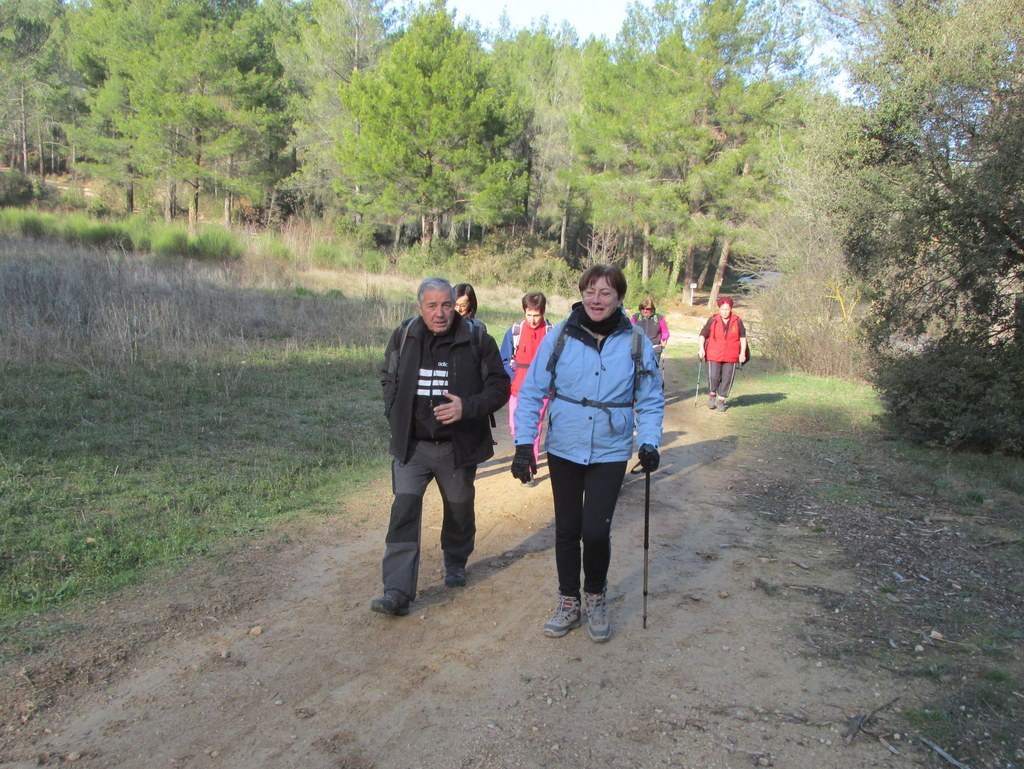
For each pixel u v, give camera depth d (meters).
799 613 4.33
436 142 32.41
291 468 6.69
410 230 41.44
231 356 11.01
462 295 6.38
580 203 40.59
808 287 17.08
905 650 3.90
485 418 4.44
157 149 36.22
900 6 10.60
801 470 7.79
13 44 41.09
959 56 8.95
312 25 39.81
